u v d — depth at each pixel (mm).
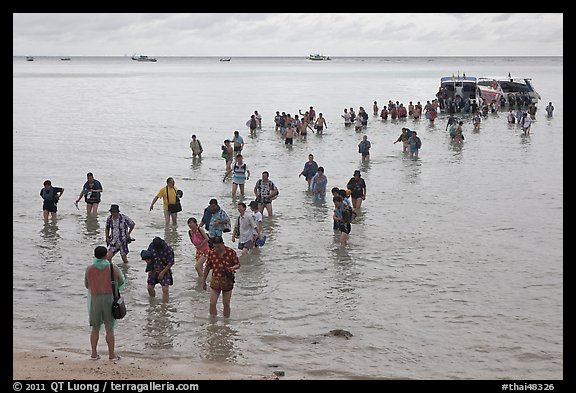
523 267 14922
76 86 101062
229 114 54656
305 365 10000
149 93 84062
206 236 14320
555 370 9852
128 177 26266
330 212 20422
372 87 98375
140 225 18688
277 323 11711
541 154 32250
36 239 17281
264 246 16672
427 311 12289
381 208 20922
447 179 25797
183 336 11109
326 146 35844
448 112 56250
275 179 25938
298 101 69625
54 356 10148
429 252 16141
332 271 14688
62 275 14438
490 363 10094
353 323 11727
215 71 196000
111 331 10047
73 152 33125
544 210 20516
